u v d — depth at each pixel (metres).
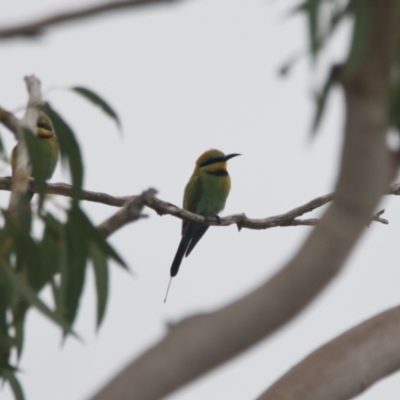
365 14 6.80
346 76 6.55
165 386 5.41
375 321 6.35
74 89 7.98
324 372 5.97
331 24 7.16
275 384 5.92
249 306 5.75
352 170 6.29
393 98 8.19
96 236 7.83
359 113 6.40
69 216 8.00
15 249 8.03
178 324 5.61
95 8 6.82
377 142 6.31
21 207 8.01
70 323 8.28
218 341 5.54
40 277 8.15
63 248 8.16
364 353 6.13
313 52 7.03
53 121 8.12
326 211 6.26
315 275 5.97
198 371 5.54
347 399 6.02
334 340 6.21
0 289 7.64
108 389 5.34
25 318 8.32
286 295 5.86
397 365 6.21
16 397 8.12
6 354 7.99
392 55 6.68
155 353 5.48
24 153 8.19
